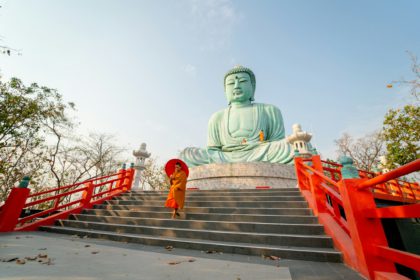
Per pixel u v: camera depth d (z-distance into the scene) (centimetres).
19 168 1528
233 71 2123
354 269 321
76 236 610
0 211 676
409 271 572
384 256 257
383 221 687
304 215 594
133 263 342
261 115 1905
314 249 412
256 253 425
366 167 2231
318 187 575
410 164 189
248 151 1659
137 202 886
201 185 1411
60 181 1859
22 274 273
